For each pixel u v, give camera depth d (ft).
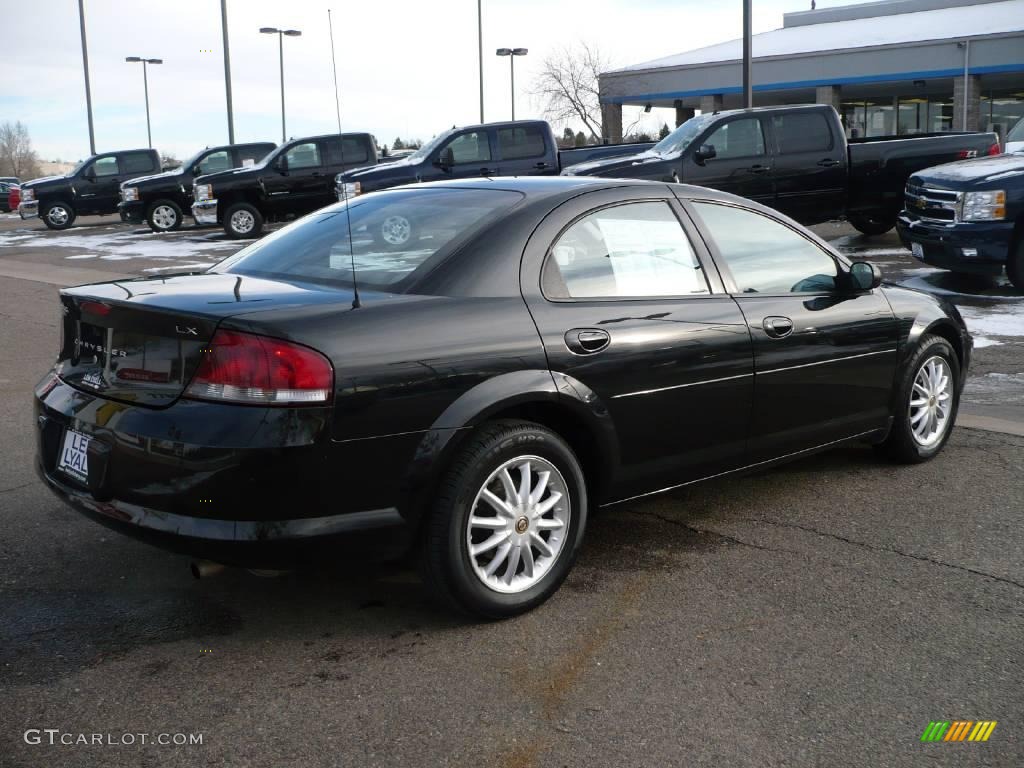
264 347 9.56
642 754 8.55
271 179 66.39
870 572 12.44
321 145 67.31
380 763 8.39
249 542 9.61
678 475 13.00
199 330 9.72
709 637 10.71
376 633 10.78
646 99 134.41
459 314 10.75
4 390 22.67
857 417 15.47
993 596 11.74
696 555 13.03
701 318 12.85
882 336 15.58
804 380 14.24
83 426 10.56
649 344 12.15
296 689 9.57
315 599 11.63
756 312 13.55
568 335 11.41
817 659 10.23
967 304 32.58
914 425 16.81
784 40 141.28
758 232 14.30
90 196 85.15
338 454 9.78
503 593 11.02
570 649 10.44
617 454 12.08
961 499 15.16
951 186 33.76
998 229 32.58
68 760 8.34
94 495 10.39
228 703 9.30
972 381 22.95
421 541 10.64
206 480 9.53
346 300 10.43
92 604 11.41
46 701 9.29
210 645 10.46
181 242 65.72
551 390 11.14
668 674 9.91
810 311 14.35
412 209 12.65
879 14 162.91
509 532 11.03
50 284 43.62
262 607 11.40
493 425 10.89
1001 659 10.25
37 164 316.40
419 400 10.21
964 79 111.65
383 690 9.57
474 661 10.16
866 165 45.78
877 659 10.23
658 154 44.32
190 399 9.76
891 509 14.74
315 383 9.61
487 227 11.59
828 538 13.61
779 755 8.55
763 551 13.16
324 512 9.86
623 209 12.72
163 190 75.97
